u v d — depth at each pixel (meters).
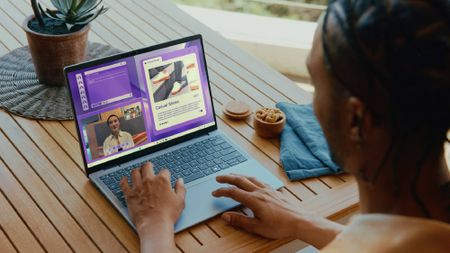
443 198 0.75
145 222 1.28
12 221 1.31
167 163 1.48
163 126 1.51
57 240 1.27
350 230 0.74
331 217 1.39
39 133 1.57
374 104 0.71
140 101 1.47
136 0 2.23
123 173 1.44
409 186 0.73
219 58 1.95
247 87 1.81
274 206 1.31
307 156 1.53
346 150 0.78
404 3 0.69
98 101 1.42
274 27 3.08
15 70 1.78
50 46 1.65
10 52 1.86
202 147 1.53
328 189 1.46
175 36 2.04
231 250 1.28
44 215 1.33
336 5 0.74
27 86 1.72
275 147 1.59
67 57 1.69
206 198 1.39
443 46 0.68
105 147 1.44
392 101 0.69
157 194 1.33
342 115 0.75
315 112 0.80
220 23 3.09
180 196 1.35
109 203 1.38
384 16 0.69
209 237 1.31
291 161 1.51
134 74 1.46
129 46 1.95
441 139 0.72
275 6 3.37
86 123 1.41
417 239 0.70
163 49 1.49
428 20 0.68
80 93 1.40
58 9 1.67
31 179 1.43
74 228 1.31
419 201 0.74
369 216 0.75
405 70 0.68
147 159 1.48
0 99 1.66
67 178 1.44
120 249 1.26
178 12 2.19
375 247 0.71
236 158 1.51
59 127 1.60
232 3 3.45
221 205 1.38
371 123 0.72
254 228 1.31
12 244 1.26
